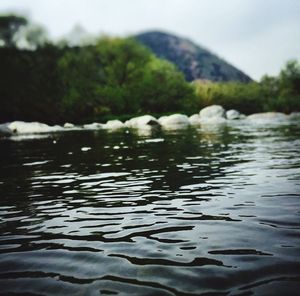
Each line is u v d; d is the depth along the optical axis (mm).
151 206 5836
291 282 3055
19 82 54750
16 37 61594
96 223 5086
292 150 12336
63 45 66500
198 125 35469
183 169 9312
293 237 4098
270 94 90500
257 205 5527
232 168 9094
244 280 3146
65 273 3477
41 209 5996
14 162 12586
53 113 52969
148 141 18609
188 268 3453
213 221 4867
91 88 62875
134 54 71812
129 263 3643
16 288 3211
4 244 4406
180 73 74938
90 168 10281
